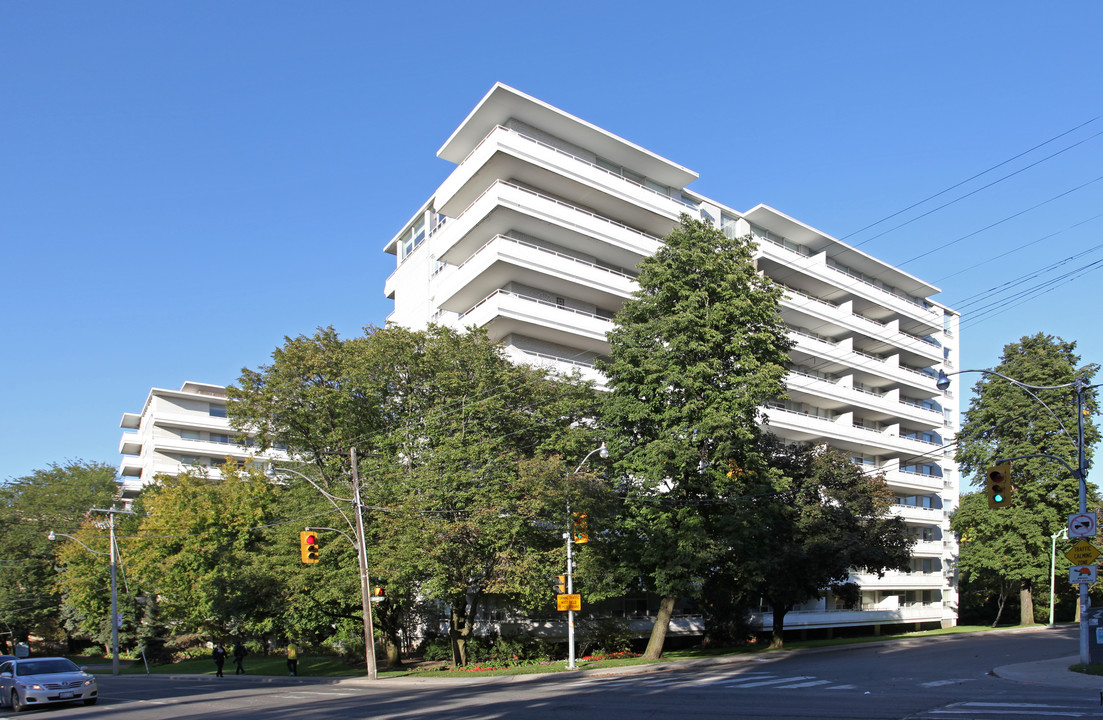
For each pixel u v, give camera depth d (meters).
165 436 78.75
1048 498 51.66
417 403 33.75
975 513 54.91
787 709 15.01
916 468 66.44
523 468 29.00
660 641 32.53
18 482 72.62
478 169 41.00
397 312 57.00
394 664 37.62
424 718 15.72
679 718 14.23
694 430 29.95
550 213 40.97
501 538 29.53
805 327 56.91
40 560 67.50
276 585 37.06
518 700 18.67
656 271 32.09
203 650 58.38
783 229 55.47
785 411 50.97
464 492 29.75
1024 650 31.84
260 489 45.28
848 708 14.95
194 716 17.83
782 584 37.84
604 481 30.66
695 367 29.77
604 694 19.28
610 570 32.12
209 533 44.16
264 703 20.73
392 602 34.94
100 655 65.94
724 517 30.27
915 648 35.81
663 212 46.16
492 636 37.47
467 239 42.78
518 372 32.94
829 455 42.22
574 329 41.78
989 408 54.44
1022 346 55.38
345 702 20.19
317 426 36.12
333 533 33.94
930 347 64.88
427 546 29.03
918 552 62.59
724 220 52.62
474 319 40.78
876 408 58.56
